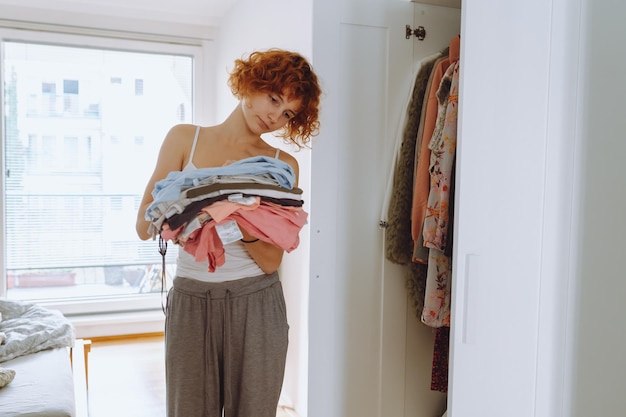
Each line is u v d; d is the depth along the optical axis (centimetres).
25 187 414
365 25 195
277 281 163
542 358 135
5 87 406
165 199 141
